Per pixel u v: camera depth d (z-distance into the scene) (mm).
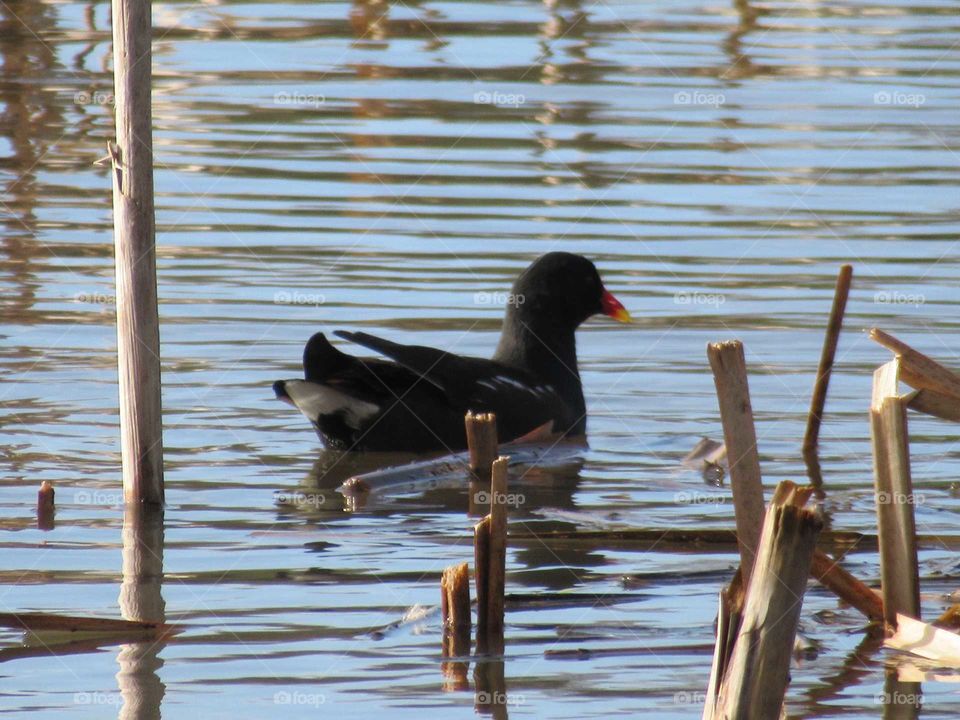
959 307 15922
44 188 19828
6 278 16500
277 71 24781
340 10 27906
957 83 23922
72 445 11961
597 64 25016
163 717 7059
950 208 19109
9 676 7547
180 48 26000
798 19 27578
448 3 28047
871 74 24438
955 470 11711
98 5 28016
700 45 26062
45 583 8914
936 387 9125
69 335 14805
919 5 28406
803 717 7223
